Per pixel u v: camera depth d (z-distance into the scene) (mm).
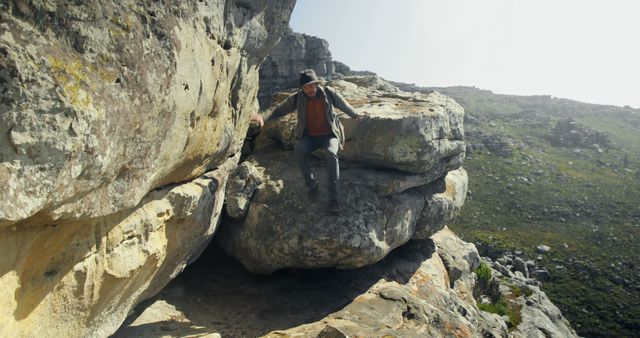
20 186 2570
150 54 3676
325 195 7938
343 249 7473
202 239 6914
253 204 8078
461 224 38594
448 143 9070
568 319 24156
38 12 2707
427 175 9000
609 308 25156
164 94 3924
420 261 10180
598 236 36000
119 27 3334
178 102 4262
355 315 7164
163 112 4008
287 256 7773
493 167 54562
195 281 8195
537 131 75062
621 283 28375
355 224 7574
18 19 2607
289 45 32719
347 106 7543
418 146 8203
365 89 11828
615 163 59094
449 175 10500
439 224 9664
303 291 8023
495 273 20172
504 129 75750
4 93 2418
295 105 7707
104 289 4492
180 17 4195
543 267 30375
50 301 3803
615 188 47812
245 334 6520
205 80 4855
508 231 37062
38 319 3707
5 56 2428
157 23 3801
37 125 2580
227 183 8047
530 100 113438
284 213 7797
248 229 8008
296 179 8367
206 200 6422
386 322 7059
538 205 43062
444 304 8938
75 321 4270
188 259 6957
